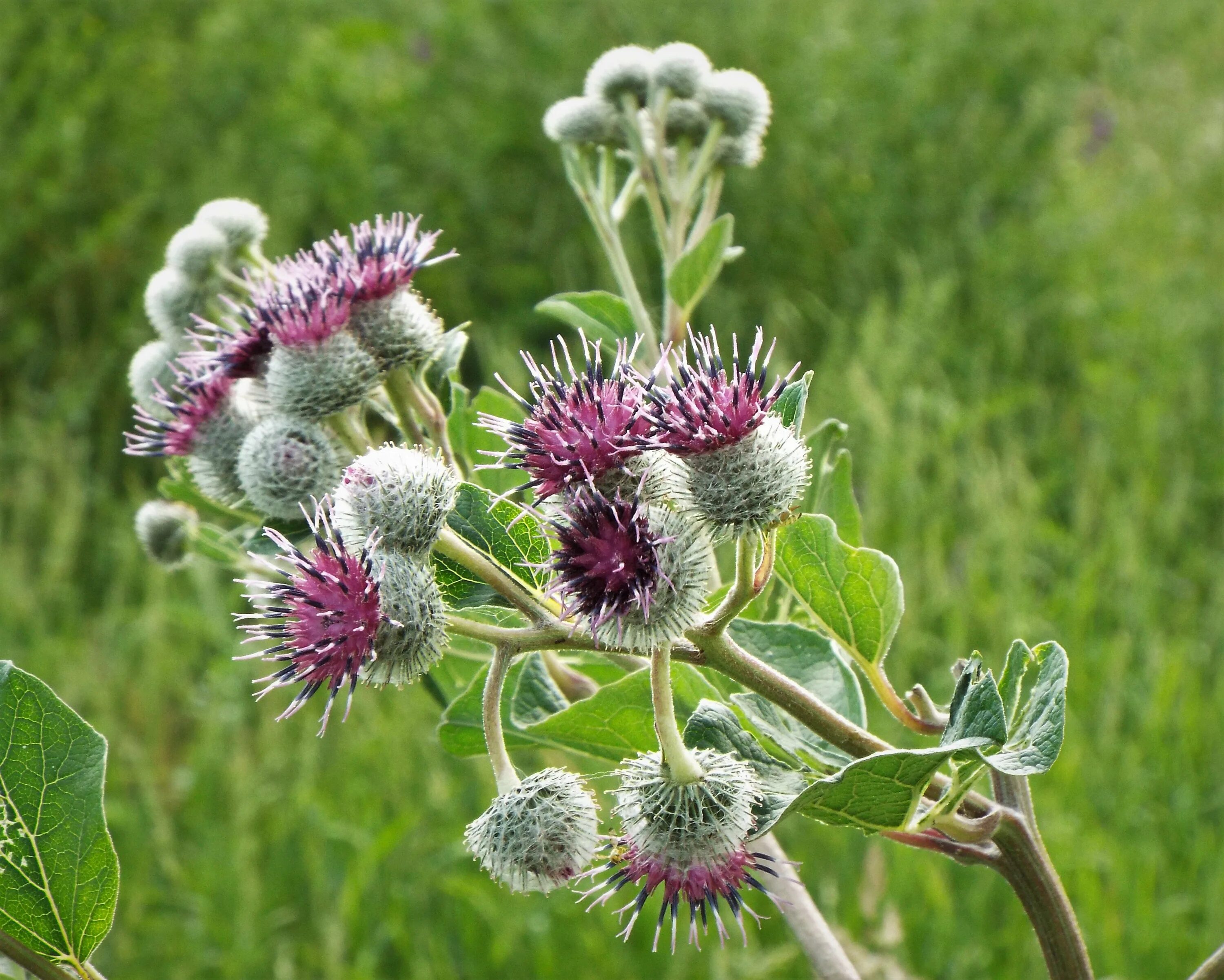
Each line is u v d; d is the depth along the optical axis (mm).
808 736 304
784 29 1444
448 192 1340
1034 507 1001
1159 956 730
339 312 352
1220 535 1042
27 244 1333
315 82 1435
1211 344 1256
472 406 389
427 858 841
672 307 399
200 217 454
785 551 325
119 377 1239
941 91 1497
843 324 1179
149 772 865
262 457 341
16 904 293
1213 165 1562
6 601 1020
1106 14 1721
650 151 450
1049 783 817
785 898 351
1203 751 850
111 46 1421
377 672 291
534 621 297
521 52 1396
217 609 960
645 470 291
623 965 762
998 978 758
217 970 793
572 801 286
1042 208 1397
